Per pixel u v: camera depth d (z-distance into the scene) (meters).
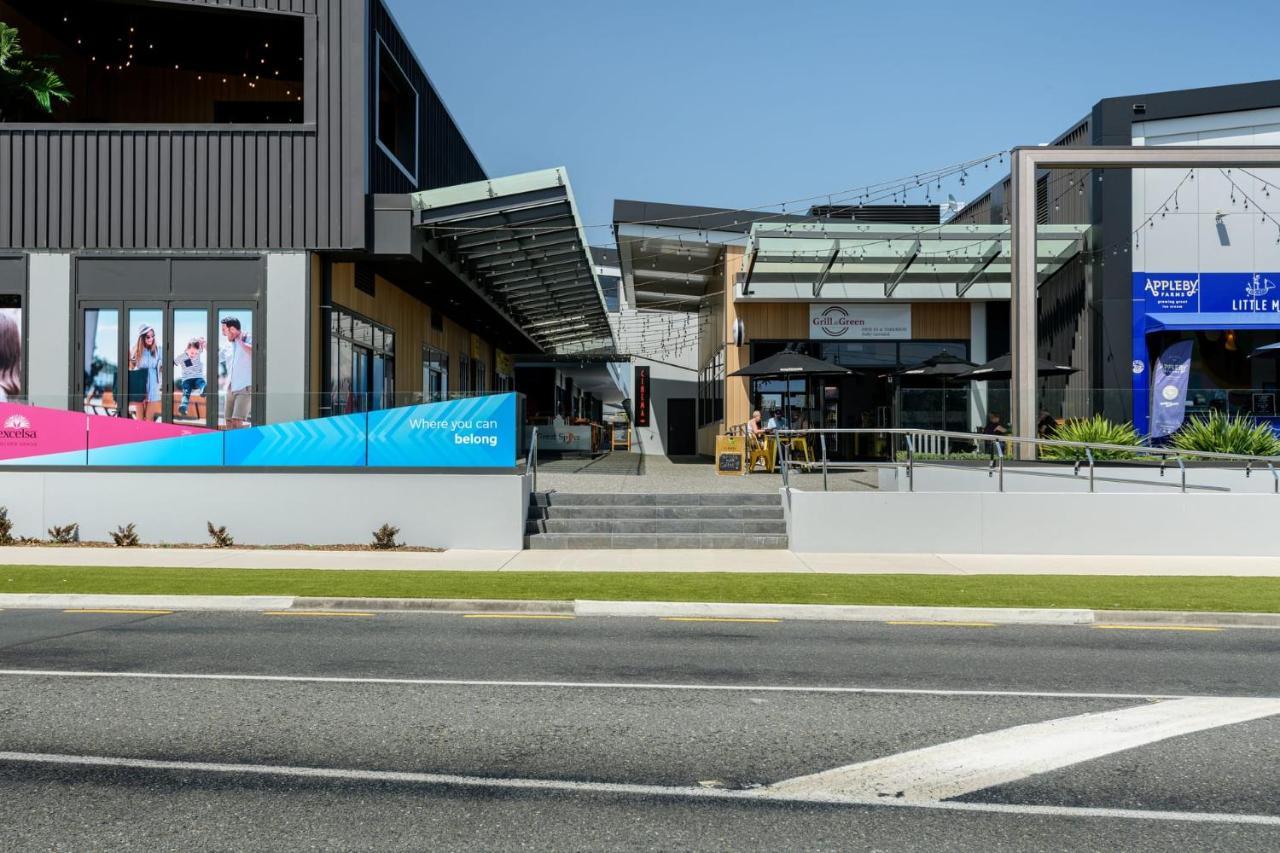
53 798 4.55
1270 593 11.16
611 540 15.33
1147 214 23.56
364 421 15.68
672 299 34.19
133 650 8.05
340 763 5.09
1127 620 9.92
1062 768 5.07
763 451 22.59
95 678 7.00
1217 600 10.63
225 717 5.96
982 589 11.40
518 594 10.85
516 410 15.79
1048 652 8.28
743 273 25.83
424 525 15.37
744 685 6.93
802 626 9.57
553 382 43.91
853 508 14.92
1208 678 7.25
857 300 26.03
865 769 5.05
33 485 15.72
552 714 6.11
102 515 15.67
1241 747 5.44
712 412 31.23
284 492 15.52
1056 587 11.59
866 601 10.54
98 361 18.36
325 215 18.56
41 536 15.68
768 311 26.08
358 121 18.67
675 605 10.26
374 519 15.45
